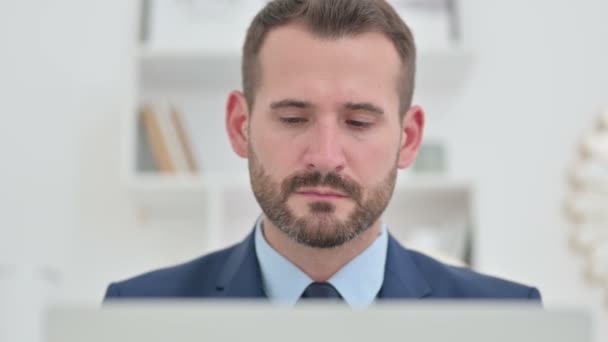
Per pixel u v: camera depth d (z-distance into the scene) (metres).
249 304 0.59
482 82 2.66
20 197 2.60
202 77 2.59
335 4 1.15
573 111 2.65
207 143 2.62
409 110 1.29
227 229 2.58
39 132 2.63
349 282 1.19
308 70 1.12
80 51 2.68
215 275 1.29
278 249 1.21
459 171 2.62
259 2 2.54
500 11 2.70
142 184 2.37
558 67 2.67
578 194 2.58
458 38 2.51
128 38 2.70
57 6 2.70
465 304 0.59
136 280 1.30
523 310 0.58
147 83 2.64
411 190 2.40
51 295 2.54
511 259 2.58
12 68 2.66
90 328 0.59
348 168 1.11
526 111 2.65
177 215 2.60
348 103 1.11
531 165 2.62
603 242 2.55
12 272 2.54
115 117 2.65
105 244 2.59
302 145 1.11
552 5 2.71
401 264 1.26
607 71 2.67
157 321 0.59
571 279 2.58
